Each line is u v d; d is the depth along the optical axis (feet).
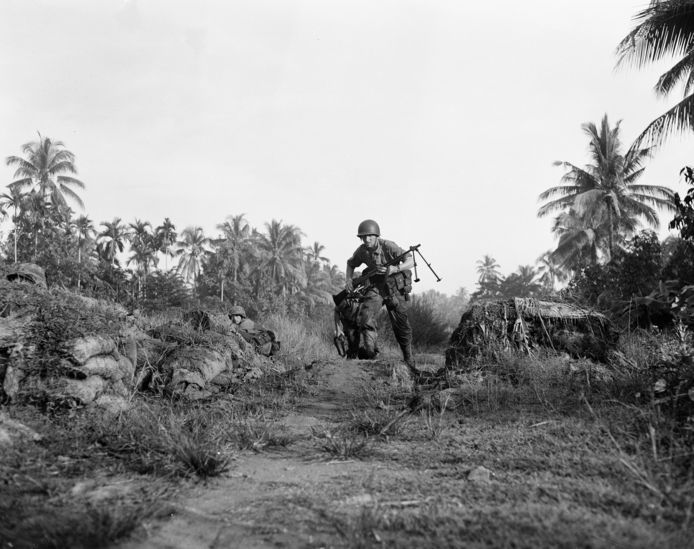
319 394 18.52
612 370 15.79
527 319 18.92
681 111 54.60
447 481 8.55
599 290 50.39
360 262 26.37
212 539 6.71
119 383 12.94
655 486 7.30
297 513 7.47
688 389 11.12
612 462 8.46
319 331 43.42
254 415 14.62
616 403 12.21
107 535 6.52
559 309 18.98
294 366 24.36
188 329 19.39
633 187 111.86
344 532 6.63
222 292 155.74
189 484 8.78
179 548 6.44
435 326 47.19
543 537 5.96
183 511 7.58
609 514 6.69
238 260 189.26
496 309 19.60
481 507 7.20
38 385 11.00
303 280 224.53
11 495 7.66
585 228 113.80
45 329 11.76
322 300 224.74
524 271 207.10
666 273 46.60
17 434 9.71
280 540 6.60
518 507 6.99
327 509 7.56
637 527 6.13
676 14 50.31
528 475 8.48
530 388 15.25
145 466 9.26
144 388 15.16
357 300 26.40
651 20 51.96
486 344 18.79
